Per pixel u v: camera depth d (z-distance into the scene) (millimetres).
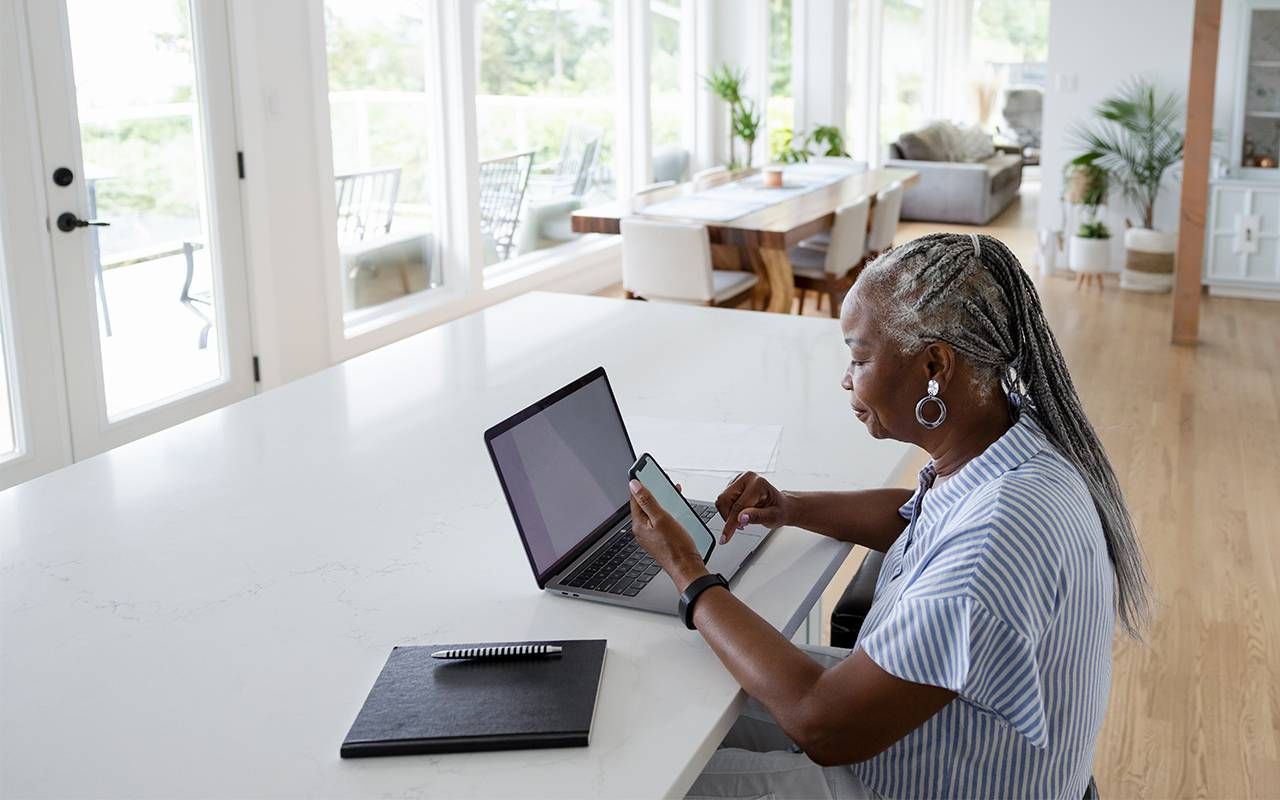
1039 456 1371
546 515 1592
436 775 1160
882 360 1404
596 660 1347
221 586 1545
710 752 1240
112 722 1246
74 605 1495
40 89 3734
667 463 1955
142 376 4301
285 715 1258
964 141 11219
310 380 2428
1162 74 7207
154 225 4277
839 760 1292
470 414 2201
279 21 4773
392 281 5863
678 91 8695
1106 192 7324
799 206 5562
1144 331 6258
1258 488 4121
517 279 6648
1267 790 2461
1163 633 3113
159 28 4195
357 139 5508
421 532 1708
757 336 2729
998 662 1231
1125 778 2508
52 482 1896
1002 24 13648
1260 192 6801
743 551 1658
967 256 1376
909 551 1437
